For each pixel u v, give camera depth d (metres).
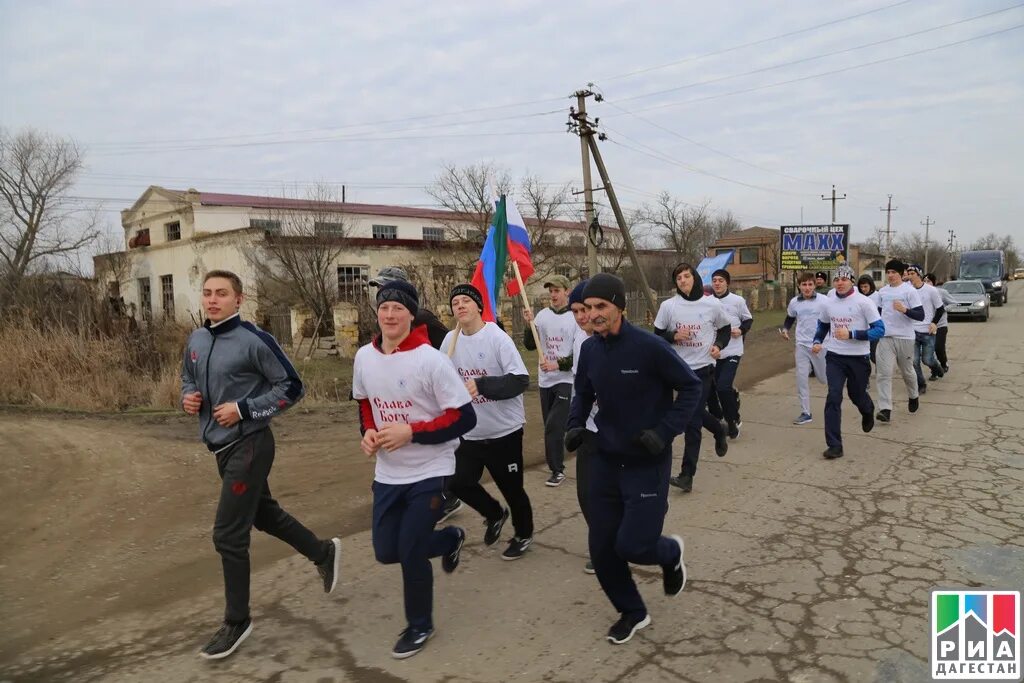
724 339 5.77
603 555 3.32
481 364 4.34
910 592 3.76
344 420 8.88
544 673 3.10
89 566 4.38
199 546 4.70
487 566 4.34
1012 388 10.09
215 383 3.40
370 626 3.60
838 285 6.57
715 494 5.60
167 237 32.75
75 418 8.48
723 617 3.56
